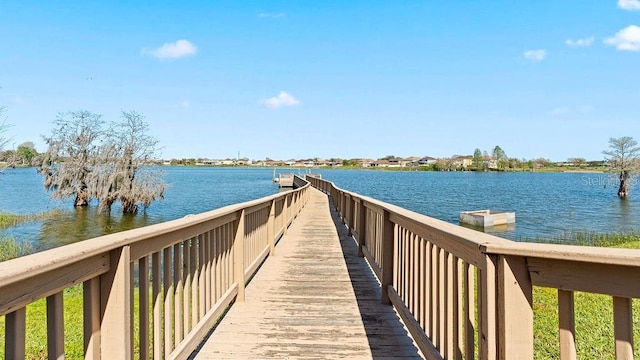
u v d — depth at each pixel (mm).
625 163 41312
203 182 58812
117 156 21484
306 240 8195
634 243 15383
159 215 21391
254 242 5188
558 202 34906
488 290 1535
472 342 1992
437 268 2486
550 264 1415
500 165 107875
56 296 1387
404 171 138125
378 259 4688
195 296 2812
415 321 2916
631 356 1266
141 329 2049
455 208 28859
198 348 2936
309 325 3426
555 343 3889
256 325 3424
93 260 1568
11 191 37656
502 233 19234
